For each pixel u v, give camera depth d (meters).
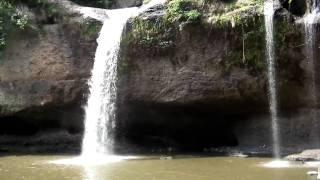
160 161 15.92
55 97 19.34
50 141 20.08
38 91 19.44
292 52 17.38
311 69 17.33
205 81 18.09
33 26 19.55
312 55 17.19
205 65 18.08
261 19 17.53
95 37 19.25
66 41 19.44
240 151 18.25
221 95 18.06
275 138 18.12
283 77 17.59
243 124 18.98
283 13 17.41
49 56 19.45
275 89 17.72
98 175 13.27
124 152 18.70
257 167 14.45
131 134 19.86
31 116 19.84
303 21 17.20
